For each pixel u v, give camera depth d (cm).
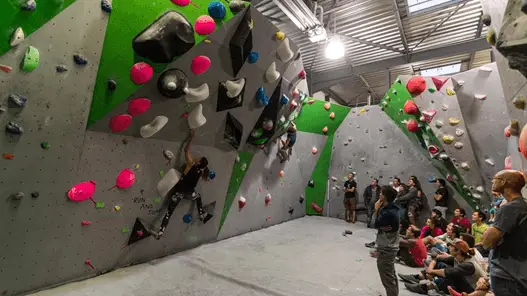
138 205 364
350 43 782
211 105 391
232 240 512
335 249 489
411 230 461
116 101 296
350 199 725
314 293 317
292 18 535
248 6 328
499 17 241
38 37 235
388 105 640
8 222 253
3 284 257
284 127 567
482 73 482
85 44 261
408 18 668
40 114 252
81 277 315
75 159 288
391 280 270
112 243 343
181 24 282
